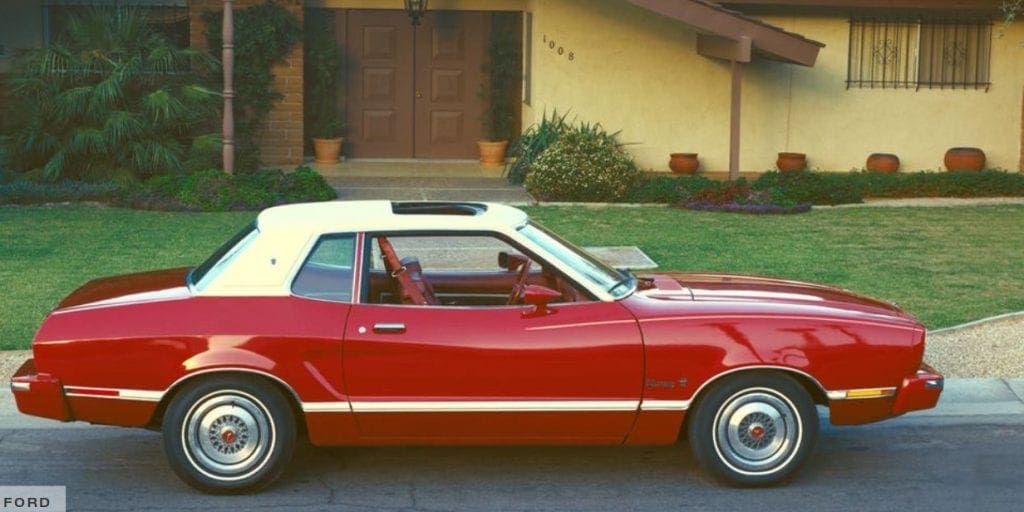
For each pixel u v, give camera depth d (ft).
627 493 23.80
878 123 68.80
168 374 22.85
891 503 23.25
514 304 24.57
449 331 23.12
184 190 56.70
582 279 23.97
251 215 54.80
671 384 23.31
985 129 69.21
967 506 23.09
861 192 63.00
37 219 52.95
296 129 69.05
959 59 68.64
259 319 23.06
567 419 23.40
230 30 58.39
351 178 65.10
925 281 42.24
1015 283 42.06
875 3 66.59
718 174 68.39
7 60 69.00
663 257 45.75
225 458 23.36
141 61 61.21
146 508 22.81
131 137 59.62
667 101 67.97
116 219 53.26
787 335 23.43
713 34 62.80
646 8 59.11
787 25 67.56
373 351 23.03
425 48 72.84
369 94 72.95
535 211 57.11
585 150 61.05
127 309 23.30
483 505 23.15
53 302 37.68
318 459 25.79
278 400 23.25
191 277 24.72
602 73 67.46
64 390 23.06
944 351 33.30
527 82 70.33
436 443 23.54
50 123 60.34
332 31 72.13
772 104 68.23
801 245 48.88
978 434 27.61
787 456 23.81
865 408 23.82
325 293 23.45
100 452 26.16
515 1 72.49
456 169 69.87
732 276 27.04
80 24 62.03
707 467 23.80
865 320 23.85
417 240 24.20
